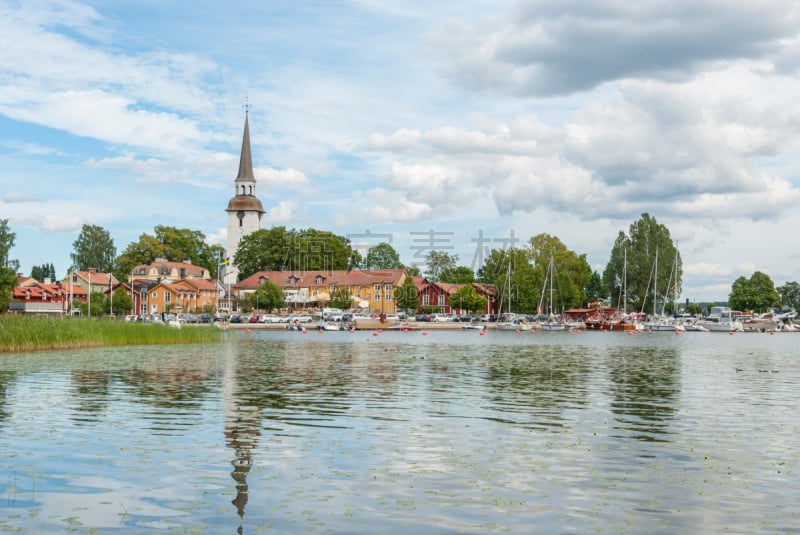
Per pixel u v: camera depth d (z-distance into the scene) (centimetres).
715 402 3033
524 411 2750
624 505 1507
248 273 19950
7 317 6631
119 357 5462
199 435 2228
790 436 2238
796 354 6850
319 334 12169
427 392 3369
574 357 6188
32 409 2762
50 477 1714
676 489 1625
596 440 2164
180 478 1708
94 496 1563
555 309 17200
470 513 1453
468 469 1797
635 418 2584
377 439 2170
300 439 2169
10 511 1465
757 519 1423
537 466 1831
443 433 2270
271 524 1388
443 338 10875
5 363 4847
